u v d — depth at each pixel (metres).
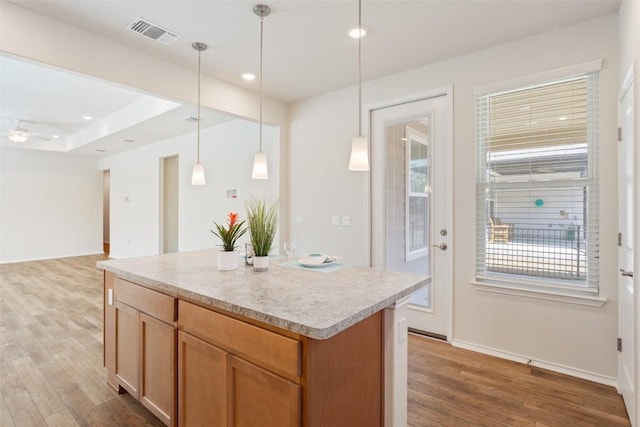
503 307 2.80
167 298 1.78
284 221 4.25
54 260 7.57
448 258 3.09
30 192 7.62
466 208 2.98
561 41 2.53
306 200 4.12
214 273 2.02
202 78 3.37
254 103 3.88
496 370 2.58
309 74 3.41
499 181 2.84
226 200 5.03
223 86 3.56
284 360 1.25
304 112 4.14
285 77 3.49
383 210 3.55
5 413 2.06
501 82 2.78
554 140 2.59
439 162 3.17
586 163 2.47
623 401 2.17
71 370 2.59
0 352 2.88
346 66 3.23
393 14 2.37
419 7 2.28
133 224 7.18
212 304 1.51
